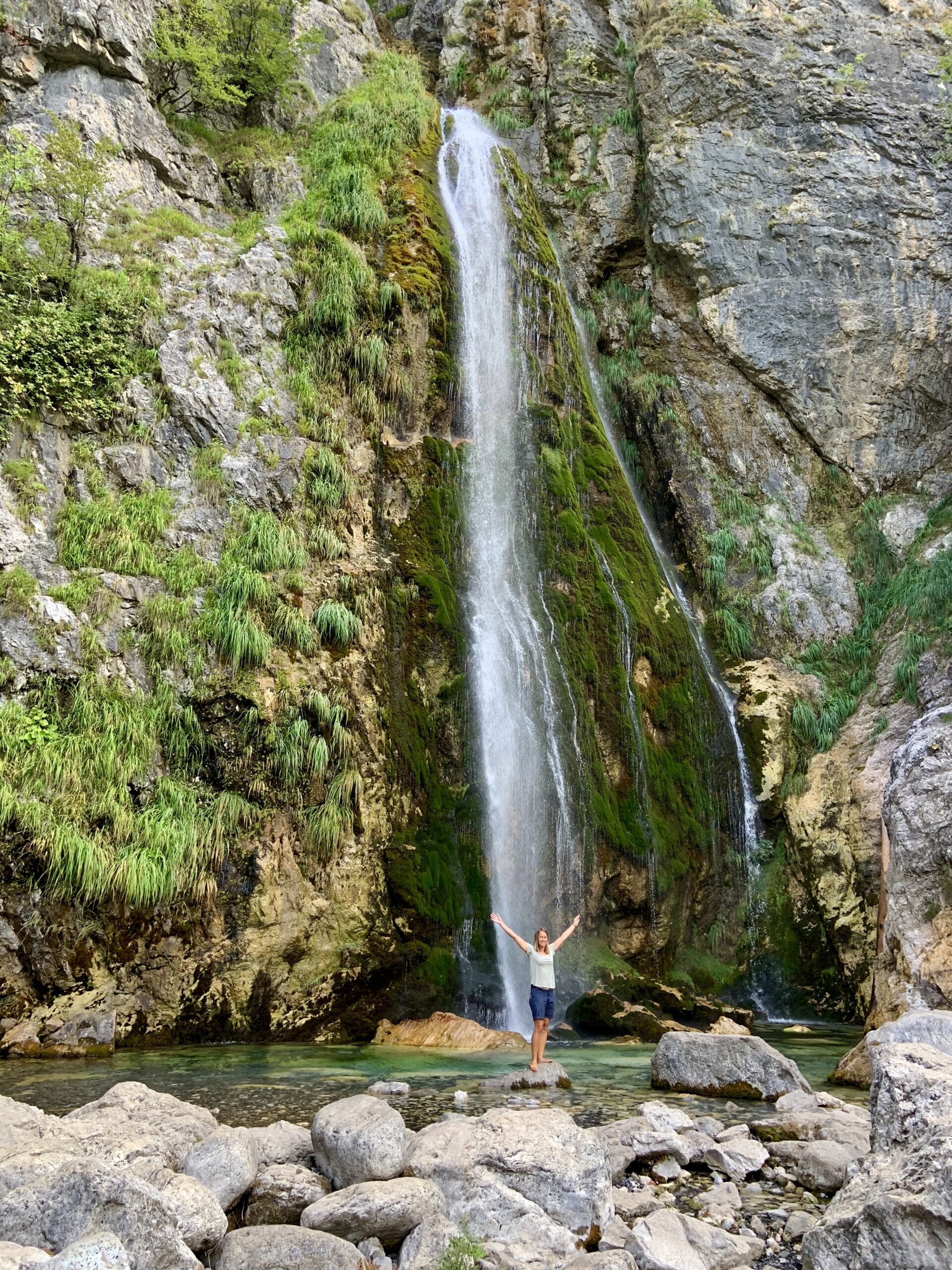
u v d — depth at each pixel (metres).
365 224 20.19
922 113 25.16
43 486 14.53
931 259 24.53
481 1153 6.15
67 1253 4.42
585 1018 14.59
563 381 22.36
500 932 15.52
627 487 22.33
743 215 25.05
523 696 17.53
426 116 24.48
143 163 19.88
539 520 19.83
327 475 16.94
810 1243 5.42
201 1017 12.78
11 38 18.67
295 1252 5.39
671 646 20.38
